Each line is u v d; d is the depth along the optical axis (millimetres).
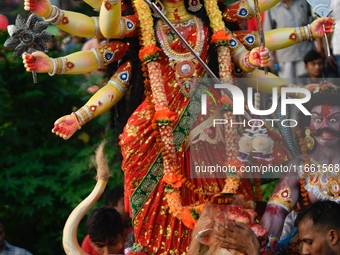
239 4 12258
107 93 12000
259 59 11555
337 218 10758
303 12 17641
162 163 11695
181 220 11508
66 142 17828
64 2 18625
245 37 12172
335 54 17391
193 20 11977
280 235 11828
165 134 11586
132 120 11836
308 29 12102
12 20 18703
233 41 11992
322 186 11648
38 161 17547
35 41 11633
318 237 10773
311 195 11719
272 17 17688
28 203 17328
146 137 11734
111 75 12562
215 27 11898
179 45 11836
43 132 17812
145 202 11695
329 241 10750
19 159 17547
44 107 17797
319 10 12070
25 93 17688
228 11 12250
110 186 16766
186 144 11695
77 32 11781
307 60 17391
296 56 17562
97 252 13789
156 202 11672
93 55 11938
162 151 11578
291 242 11898
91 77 18062
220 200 11102
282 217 11734
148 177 11688
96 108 11945
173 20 11953
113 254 13703
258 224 11242
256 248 10242
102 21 11531
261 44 11484
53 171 17562
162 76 11781
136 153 11719
